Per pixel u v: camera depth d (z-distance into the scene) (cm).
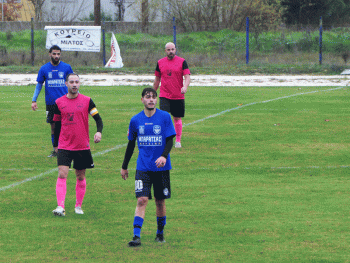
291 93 7281
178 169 3219
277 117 5225
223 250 1906
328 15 17975
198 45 15462
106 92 7375
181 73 3781
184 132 4478
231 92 7425
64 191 2369
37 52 13800
